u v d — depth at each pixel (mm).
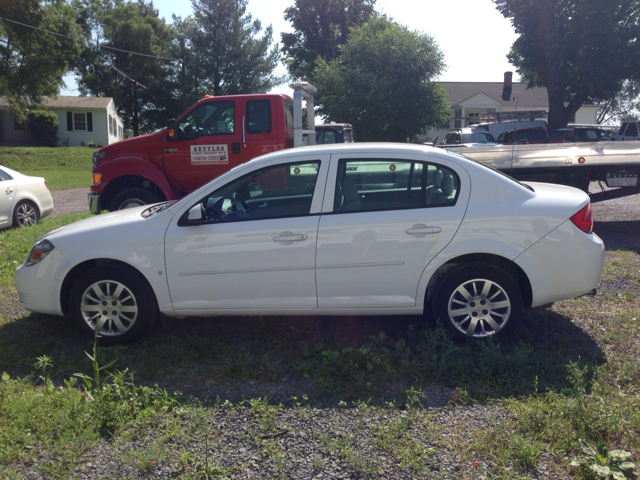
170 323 5152
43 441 3176
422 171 4438
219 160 8633
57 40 33375
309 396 3725
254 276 4465
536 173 8891
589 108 50500
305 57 48188
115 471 2887
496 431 3182
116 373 4098
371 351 4324
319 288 4441
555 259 4332
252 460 2975
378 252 4367
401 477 2809
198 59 53281
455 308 4449
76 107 42312
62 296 4742
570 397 3516
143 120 59625
